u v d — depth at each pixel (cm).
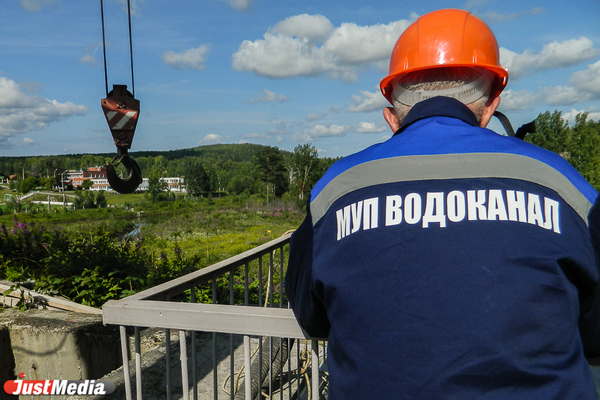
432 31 102
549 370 66
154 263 604
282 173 8975
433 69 100
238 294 532
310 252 91
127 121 350
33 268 572
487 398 65
